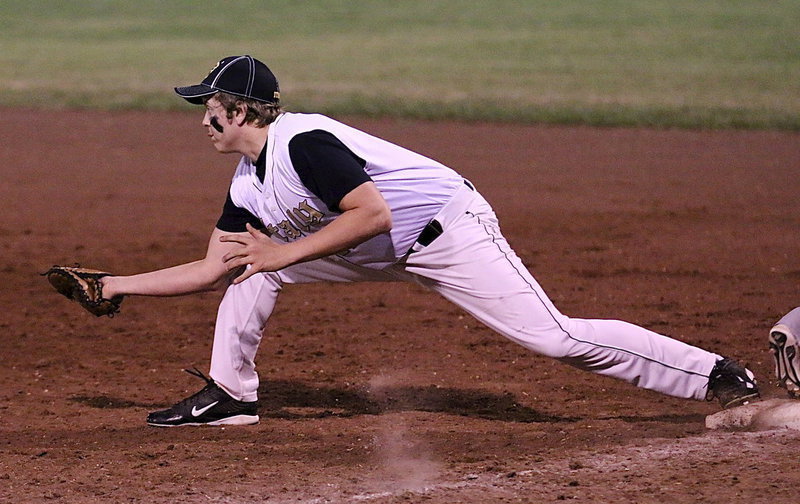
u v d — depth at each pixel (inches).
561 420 681.0
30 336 926.4
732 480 523.2
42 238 1298.0
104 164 1825.8
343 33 3966.5
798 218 1379.2
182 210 1462.8
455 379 788.6
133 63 3139.8
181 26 4220.0
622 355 618.8
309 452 609.6
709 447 582.2
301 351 874.8
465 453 596.7
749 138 2006.6
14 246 1257.4
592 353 615.8
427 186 595.2
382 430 658.8
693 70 2874.0
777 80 2657.5
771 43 3425.2
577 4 4741.6
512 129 2143.2
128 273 1129.4
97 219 1406.3
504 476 548.4
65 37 3912.4
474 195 611.2
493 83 2667.3
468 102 2358.5
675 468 548.7
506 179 1660.9
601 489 521.3
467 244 601.6
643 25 4018.2
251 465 585.0
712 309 979.9
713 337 888.9
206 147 1994.3
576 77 2773.1
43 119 2319.1
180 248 1241.4
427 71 2906.0
